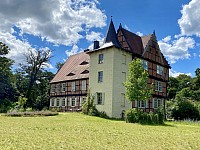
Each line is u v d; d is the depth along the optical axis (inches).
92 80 1453.0
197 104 1716.3
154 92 1587.1
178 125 1082.7
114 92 1326.3
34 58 2156.7
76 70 1739.7
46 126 765.3
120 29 1525.6
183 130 836.0
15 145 440.1
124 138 566.9
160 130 789.2
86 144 472.7
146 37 1628.9
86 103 1364.4
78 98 1622.8
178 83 3218.5
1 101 2076.8
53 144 462.0
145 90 1095.0
